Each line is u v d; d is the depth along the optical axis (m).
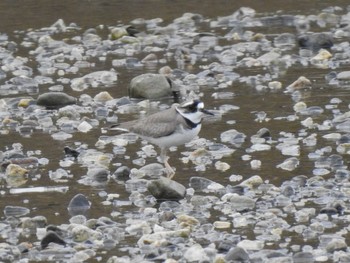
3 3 29.70
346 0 29.06
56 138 18.05
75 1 29.77
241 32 25.88
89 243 13.04
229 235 13.03
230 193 14.55
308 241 12.82
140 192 15.08
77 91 21.36
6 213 14.34
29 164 16.59
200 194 14.83
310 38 24.23
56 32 26.73
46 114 19.72
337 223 13.38
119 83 21.89
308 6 28.56
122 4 29.39
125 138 17.89
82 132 18.39
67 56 24.42
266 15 27.67
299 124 18.23
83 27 27.16
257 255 12.35
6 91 21.50
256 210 14.05
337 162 15.90
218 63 23.05
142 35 26.02
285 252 12.44
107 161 16.55
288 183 15.02
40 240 13.23
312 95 20.19
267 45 24.59
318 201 14.27
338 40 24.80
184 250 12.63
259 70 22.39
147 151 17.11
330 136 17.34
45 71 23.08
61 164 16.53
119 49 24.88
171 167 16.19
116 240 13.11
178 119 15.62
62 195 15.05
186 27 26.69
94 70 23.02
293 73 21.97
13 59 24.09
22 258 12.62
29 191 15.29
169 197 14.69
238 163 16.22
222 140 17.50
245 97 20.28
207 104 19.86
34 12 28.78
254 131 17.94
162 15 28.09
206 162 16.39
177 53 23.83
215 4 29.12
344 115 18.34
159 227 13.34
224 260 12.05
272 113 19.05
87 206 14.49
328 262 12.09
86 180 15.69
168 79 21.00
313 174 15.45
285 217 13.70
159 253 12.58
